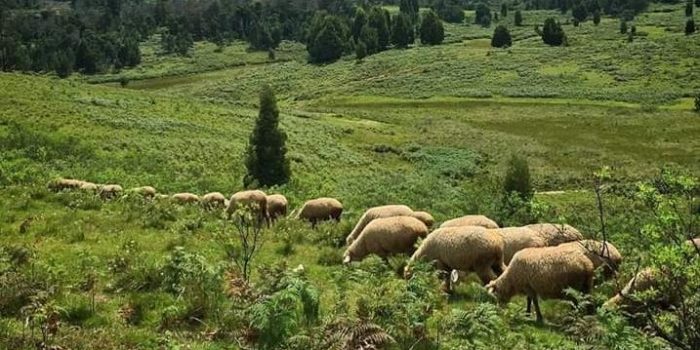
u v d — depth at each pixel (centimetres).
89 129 4834
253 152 4253
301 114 7762
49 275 1080
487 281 1317
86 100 5862
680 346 730
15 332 831
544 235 1488
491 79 10519
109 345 841
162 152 4588
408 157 6062
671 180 732
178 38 17975
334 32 14962
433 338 920
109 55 16425
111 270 1175
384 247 1495
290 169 4497
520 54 12162
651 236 720
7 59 13962
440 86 10456
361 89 11000
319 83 12200
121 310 973
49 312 867
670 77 9369
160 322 947
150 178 3259
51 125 4697
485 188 4291
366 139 6638
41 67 14700
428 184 4322
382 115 8444
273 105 4278
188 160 4578
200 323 948
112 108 5772
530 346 922
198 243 1538
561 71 10475
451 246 1321
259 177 4188
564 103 8700
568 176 5297
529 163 5891
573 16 17638
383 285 993
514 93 9456
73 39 16988
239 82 13100
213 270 1041
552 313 1223
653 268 776
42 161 3516
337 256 1548
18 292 956
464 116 8288
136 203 1972
